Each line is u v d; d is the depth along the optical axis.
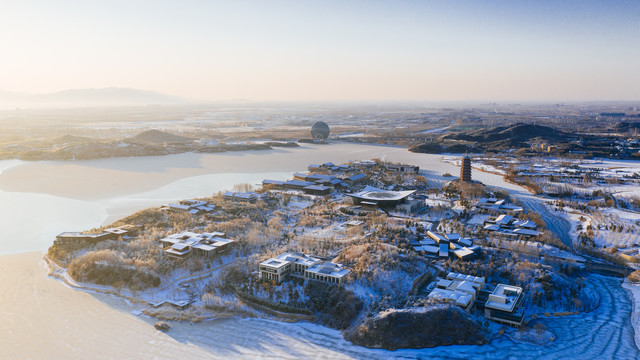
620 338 166.12
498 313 175.88
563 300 194.62
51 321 173.50
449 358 154.00
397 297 186.12
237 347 159.12
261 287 197.75
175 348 157.75
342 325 174.12
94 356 152.88
